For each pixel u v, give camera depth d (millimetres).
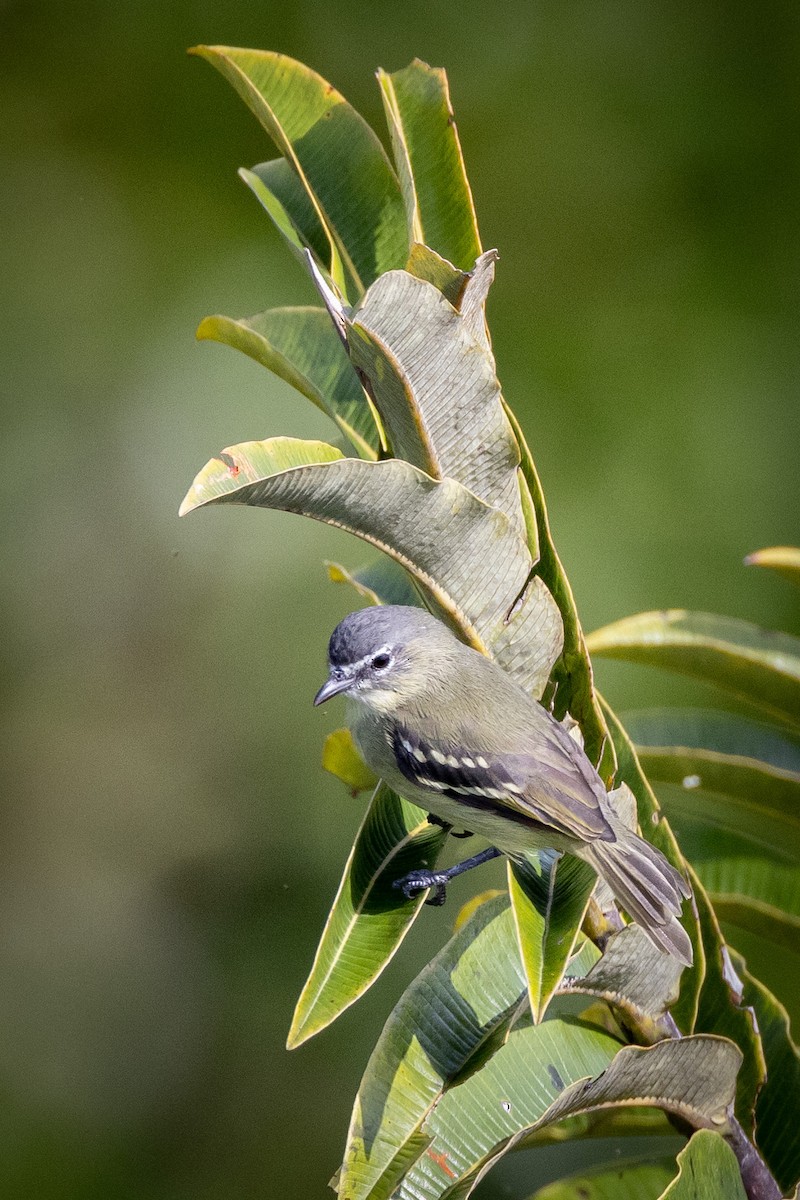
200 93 14086
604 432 12523
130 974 12930
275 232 13898
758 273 12875
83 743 13734
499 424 4887
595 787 5410
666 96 13414
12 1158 11930
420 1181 4840
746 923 6676
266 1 13938
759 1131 5496
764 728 6918
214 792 13312
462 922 6465
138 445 13859
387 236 5637
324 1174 11688
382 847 5562
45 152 14203
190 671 13734
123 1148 12070
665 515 12164
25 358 13961
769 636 6605
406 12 13820
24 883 13469
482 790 5547
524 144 13555
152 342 13883
